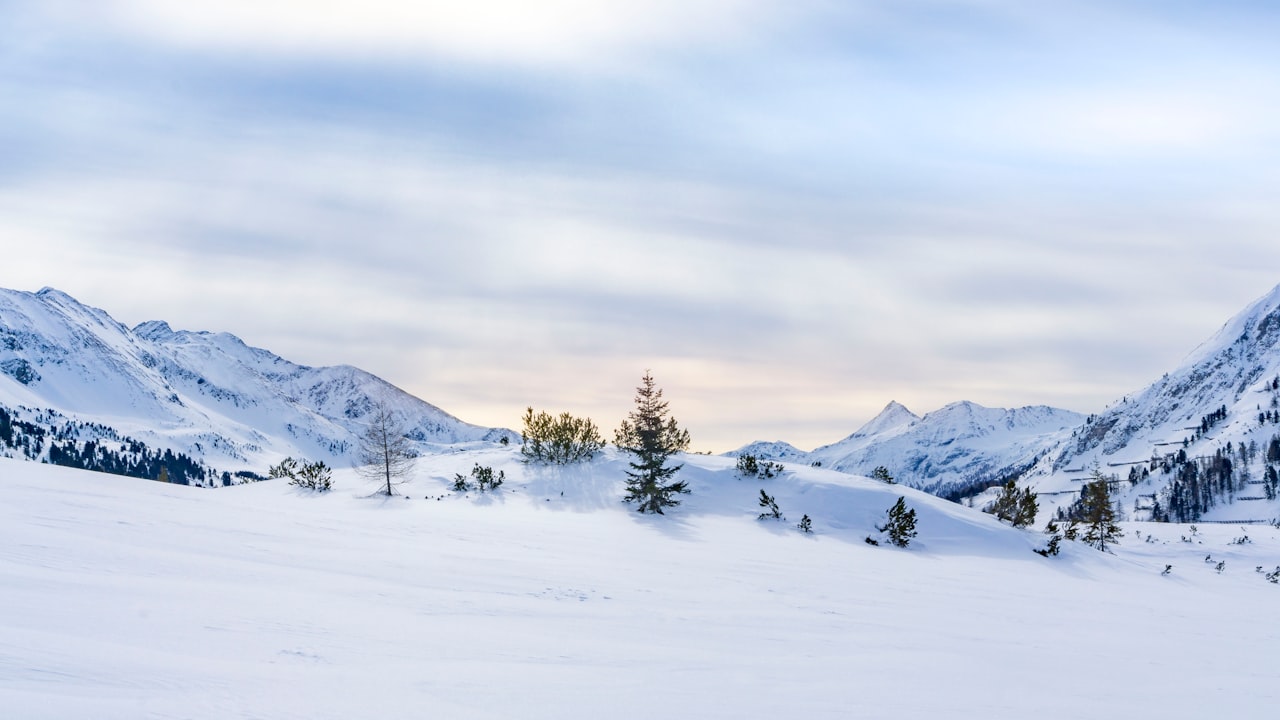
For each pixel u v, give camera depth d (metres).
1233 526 64.81
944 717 9.08
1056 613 21.38
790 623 15.78
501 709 7.77
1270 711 10.92
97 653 7.89
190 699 6.74
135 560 14.52
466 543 24.08
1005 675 12.20
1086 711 10.07
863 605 19.20
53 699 6.07
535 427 50.31
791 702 9.20
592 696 8.66
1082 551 40.81
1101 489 52.84
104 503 23.05
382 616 12.49
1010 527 42.50
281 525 23.61
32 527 16.69
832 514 40.91
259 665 8.52
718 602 17.53
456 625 12.51
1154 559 49.62
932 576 27.36
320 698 7.40
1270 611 27.28
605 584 18.44
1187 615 23.97
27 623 8.86
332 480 46.00
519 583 17.38
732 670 10.98
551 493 43.19
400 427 44.44
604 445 52.28
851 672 11.48
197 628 9.97
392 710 7.27
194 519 22.34
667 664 11.05
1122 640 17.58
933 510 41.78
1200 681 13.03
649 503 40.53
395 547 21.48
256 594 12.93
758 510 41.69
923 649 14.12
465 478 45.31
